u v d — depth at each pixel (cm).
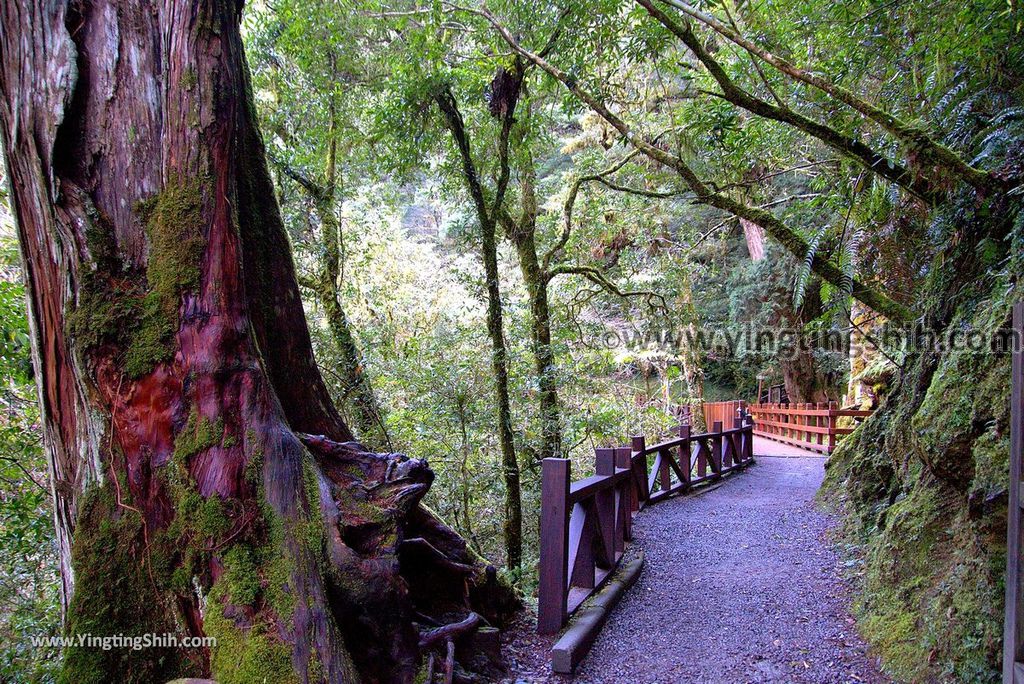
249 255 299
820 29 597
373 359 833
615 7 632
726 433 1093
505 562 739
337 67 764
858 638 388
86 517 232
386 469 271
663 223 1473
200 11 242
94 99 235
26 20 233
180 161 237
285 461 239
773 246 1514
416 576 332
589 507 464
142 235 237
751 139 759
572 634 373
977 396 341
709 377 2278
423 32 644
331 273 821
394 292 1066
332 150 827
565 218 955
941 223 463
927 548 387
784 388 2092
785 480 1033
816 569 534
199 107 239
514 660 361
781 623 423
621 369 1425
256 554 226
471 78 673
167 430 230
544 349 830
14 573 480
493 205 777
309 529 233
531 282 895
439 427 773
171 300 232
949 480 366
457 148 779
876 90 656
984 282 421
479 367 784
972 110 462
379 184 987
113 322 230
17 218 246
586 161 1079
